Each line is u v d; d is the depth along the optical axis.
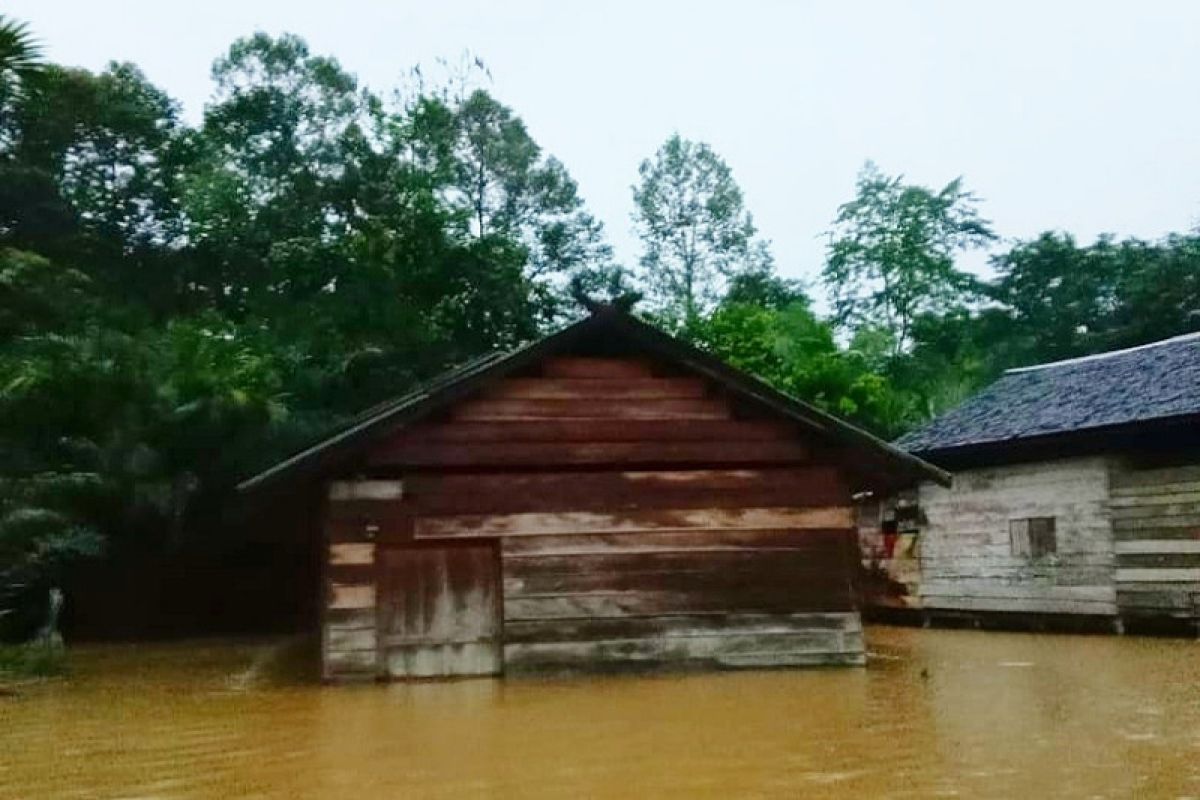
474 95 50.78
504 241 42.53
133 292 40.91
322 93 44.50
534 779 7.21
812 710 10.19
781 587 13.94
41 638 18.05
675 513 13.92
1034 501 20.56
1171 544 18.16
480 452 13.66
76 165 44.81
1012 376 23.83
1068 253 56.22
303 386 33.34
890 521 24.27
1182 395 17.91
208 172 42.16
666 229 64.31
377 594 13.38
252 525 18.89
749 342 38.66
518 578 13.49
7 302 26.34
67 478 22.08
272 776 7.66
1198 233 55.25
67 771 8.13
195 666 17.41
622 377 14.20
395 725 9.84
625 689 12.02
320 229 41.31
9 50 16.70
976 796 6.50
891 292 59.31
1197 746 8.05
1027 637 19.06
